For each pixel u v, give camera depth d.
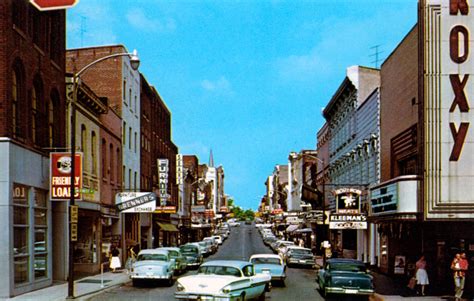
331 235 63.44
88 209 35.25
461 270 23.72
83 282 30.62
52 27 31.03
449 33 23.97
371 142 41.78
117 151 44.91
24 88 25.95
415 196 24.50
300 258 45.22
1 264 23.14
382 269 38.00
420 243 30.69
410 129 31.16
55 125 31.17
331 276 24.28
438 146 23.86
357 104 48.62
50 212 29.08
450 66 23.92
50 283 28.56
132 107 51.19
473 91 23.80
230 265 21.30
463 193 23.72
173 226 71.19
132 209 41.12
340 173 56.91
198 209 98.25
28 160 25.95
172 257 33.78
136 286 29.12
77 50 47.09
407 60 32.03
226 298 19.39
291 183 117.25
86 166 35.59
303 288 29.44
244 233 135.75
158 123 66.62
